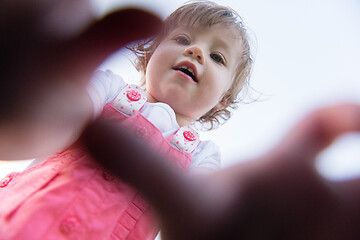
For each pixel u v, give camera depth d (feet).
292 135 1.49
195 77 2.68
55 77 1.48
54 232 1.59
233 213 1.33
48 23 1.43
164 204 1.47
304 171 1.37
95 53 1.73
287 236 1.25
